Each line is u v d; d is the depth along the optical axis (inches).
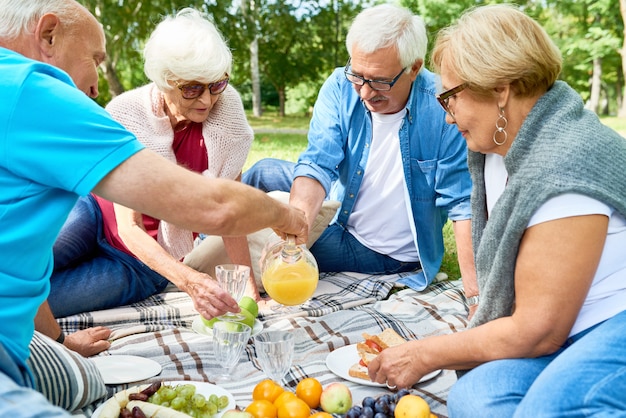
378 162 144.6
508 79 76.0
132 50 622.2
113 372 97.3
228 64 115.5
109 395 92.2
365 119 142.2
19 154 64.0
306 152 141.8
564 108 76.7
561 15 915.4
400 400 81.4
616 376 67.5
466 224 133.3
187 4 604.7
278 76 1008.2
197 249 139.8
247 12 698.2
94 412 81.5
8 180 65.2
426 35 129.3
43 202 67.1
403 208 146.6
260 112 981.8
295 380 99.8
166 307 130.0
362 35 125.6
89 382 85.3
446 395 95.5
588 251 72.4
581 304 74.0
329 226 154.5
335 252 153.3
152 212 68.6
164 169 68.1
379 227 150.0
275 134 585.3
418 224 145.6
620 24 792.3
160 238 130.2
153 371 98.7
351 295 142.1
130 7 597.3
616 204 72.6
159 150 120.6
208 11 631.8
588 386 67.5
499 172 87.4
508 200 77.1
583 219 72.1
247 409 83.5
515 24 76.4
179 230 130.1
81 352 107.1
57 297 123.8
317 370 102.9
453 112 81.6
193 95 115.1
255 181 163.3
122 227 117.0
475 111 79.4
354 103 141.3
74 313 126.3
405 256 152.8
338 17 892.0
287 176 161.2
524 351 76.4
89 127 65.4
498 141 80.5
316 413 81.2
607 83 1194.0
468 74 77.0
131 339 115.0
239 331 98.4
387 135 142.3
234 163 127.9
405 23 125.6
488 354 77.9
